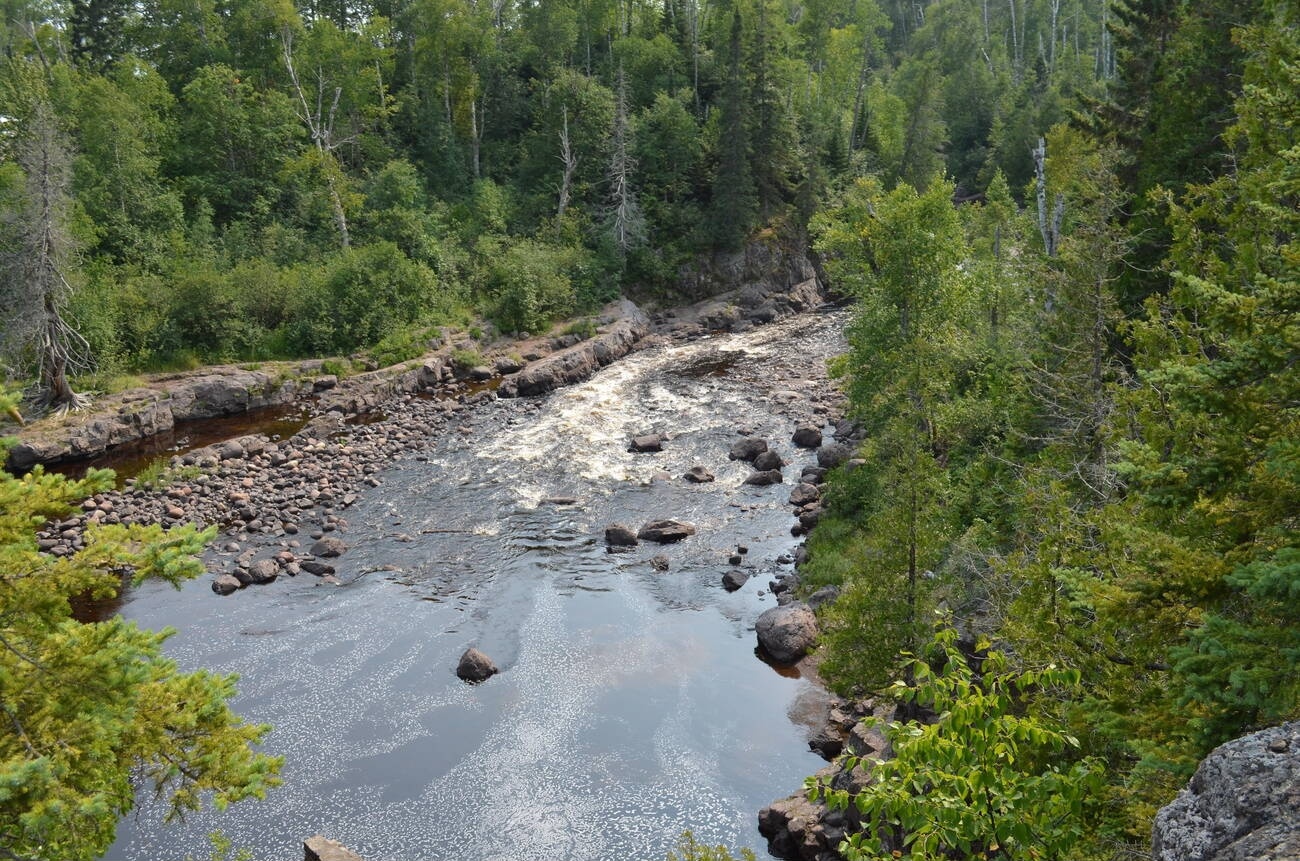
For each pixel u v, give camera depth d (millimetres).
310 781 18578
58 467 36344
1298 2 13531
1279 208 10070
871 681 18234
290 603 25766
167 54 69688
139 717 9578
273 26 68875
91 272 45969
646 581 27047
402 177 60344
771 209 69375
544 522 31281
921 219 30797
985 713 6848
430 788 18391
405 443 39250
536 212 65688
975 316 33094
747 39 73438
